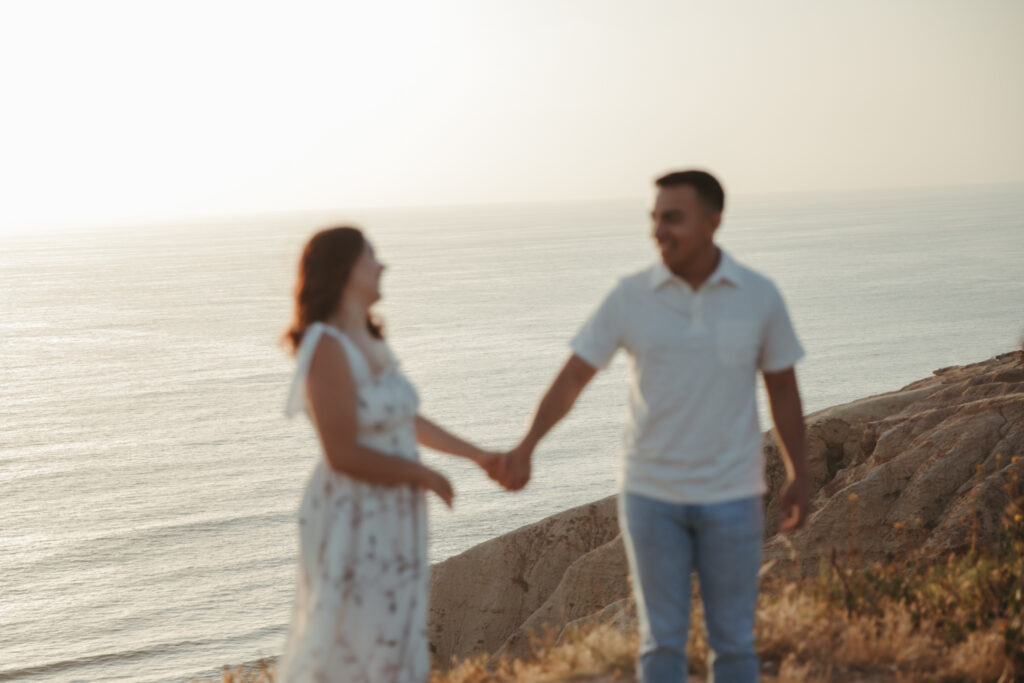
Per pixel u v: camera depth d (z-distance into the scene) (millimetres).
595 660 4395
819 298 186250
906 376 111750
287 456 88500
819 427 11672
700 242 3203
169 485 79812
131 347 160250
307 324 3215
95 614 52500
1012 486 6914
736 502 3262
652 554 3303
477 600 12172
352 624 3199
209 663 45125
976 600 4734
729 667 3316
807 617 4496
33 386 128625
